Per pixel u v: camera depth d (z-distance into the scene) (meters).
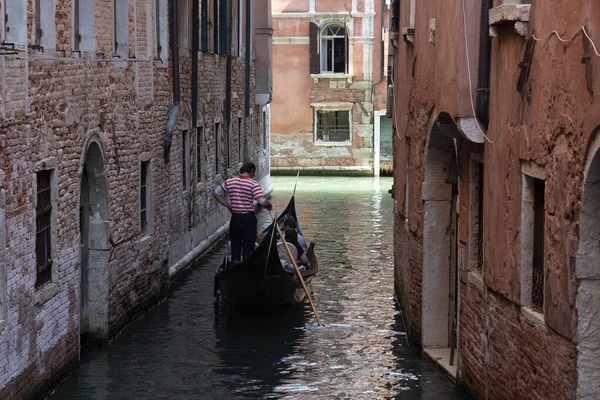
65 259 16.09
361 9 55.00
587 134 9.58
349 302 22.95
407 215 20.27
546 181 10.88
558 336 10.62
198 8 27.69
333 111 55.97
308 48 55.66
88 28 17.53
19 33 13.78
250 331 20.05
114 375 16.66
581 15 9.73
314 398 15.52
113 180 18.89
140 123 21.02
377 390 15.85
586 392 10.05
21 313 13.84
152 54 21.95
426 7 17.06
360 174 55.97
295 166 56.38
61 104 15.73
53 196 15.49
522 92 11.70
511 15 11.62
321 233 34.31
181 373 16.89
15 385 13.56
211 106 30.98
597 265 9.91
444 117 15.05
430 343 17.77
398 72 22.75
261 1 42.03
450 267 17.56
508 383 12.45
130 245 20.20
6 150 13.20
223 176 33.44
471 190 14.78
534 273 11.79
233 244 22.55
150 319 21.06
